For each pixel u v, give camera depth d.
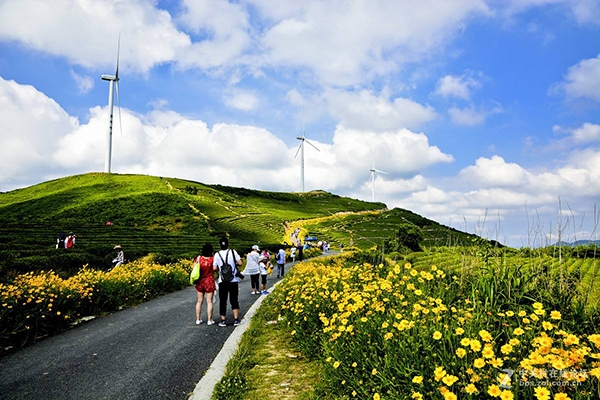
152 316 9.37
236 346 6.29
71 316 8.50
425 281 6.19
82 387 4.75
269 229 68.81
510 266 6.17
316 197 147.12
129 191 87.12
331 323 5.12
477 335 3.66
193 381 4.95
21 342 6.80
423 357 3.48
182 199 80.50
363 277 7.59
